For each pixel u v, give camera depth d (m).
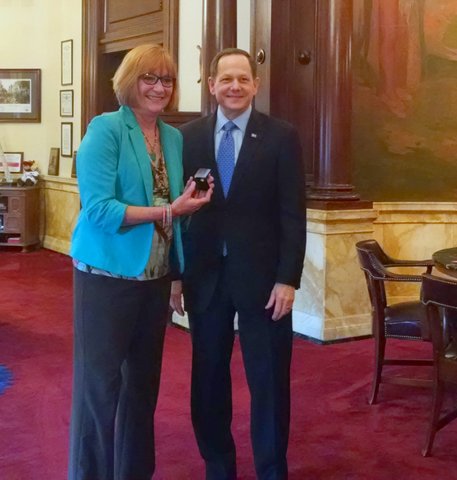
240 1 6.65
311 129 6.07
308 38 6.02
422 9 6.12
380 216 6.21
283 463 2.83
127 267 2.41
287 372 2.82
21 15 10.09
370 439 3.64
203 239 2.76
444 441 3.61
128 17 8.58
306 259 5.75
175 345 5.39
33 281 7.89
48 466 3.30
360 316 5.73
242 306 2.74
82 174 2.39
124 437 2.69
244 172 2.70
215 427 2.91
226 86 2.65
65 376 4.67
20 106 10.20
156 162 2.52
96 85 9.20
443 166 6.29
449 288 3.23
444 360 3.38
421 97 6.21
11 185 9.88
